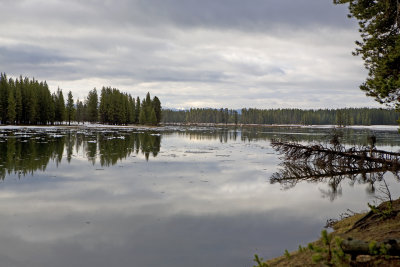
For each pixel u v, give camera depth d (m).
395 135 59.75
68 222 8.09
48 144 30.02
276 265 4.79
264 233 7.17
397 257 3.42
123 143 34.72
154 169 17.34
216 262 5.60
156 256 5.95
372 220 6.03
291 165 8.53
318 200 10.37
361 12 8.62
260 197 10.89
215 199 10.64
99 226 7.76
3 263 5.64
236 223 7.98
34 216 8.56
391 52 7.32
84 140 36.66
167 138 46.97
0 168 16.41
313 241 6.48
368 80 7.58
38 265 5.57
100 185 12.82
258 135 60.12
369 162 7.26
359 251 3.39
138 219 8.37
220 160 21.86
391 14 8.05
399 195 10.78
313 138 44.69
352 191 11.65
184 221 8.17
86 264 5.62
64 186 12.49
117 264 5.59
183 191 11.86
